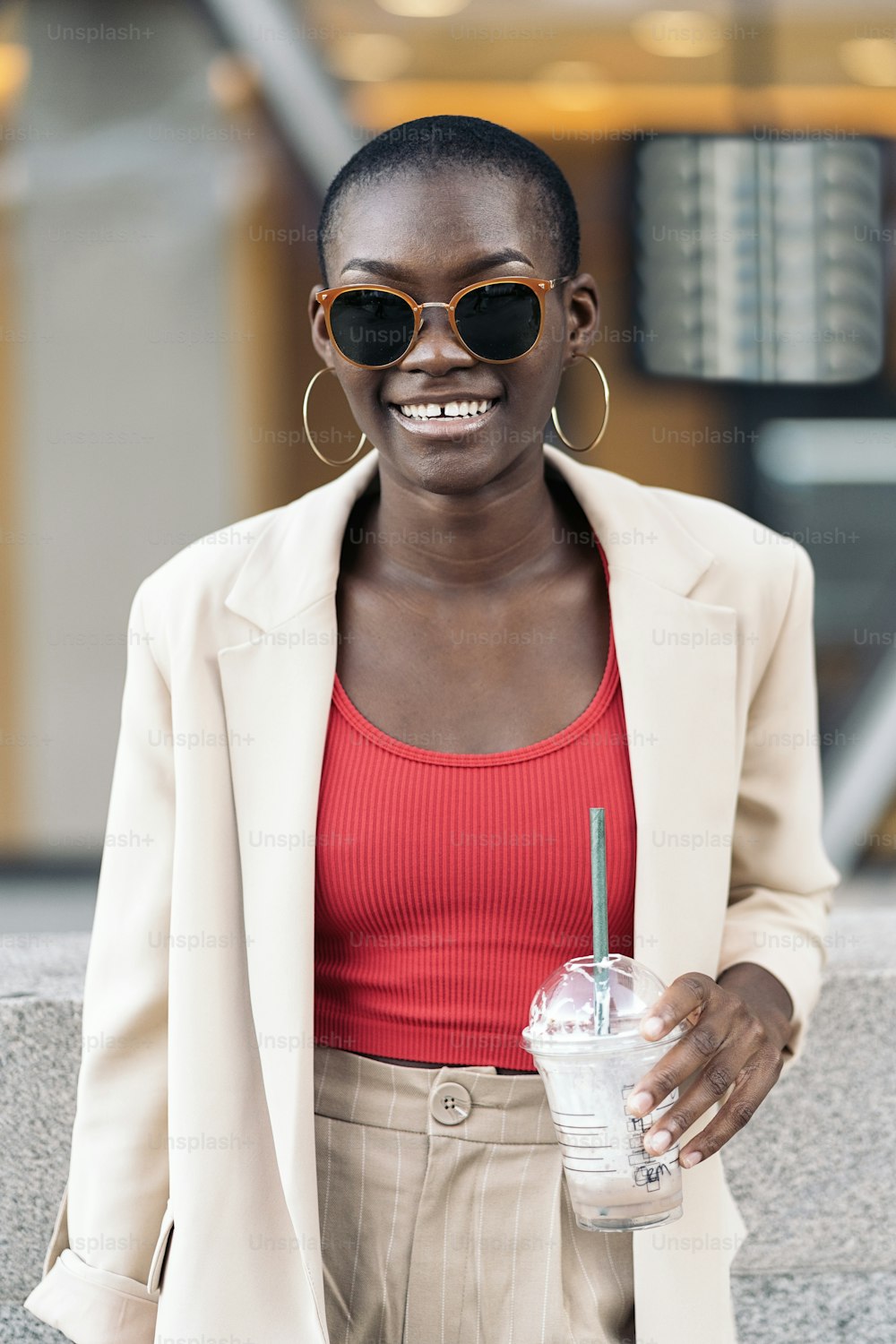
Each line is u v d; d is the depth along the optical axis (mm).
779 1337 2047
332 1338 1430
